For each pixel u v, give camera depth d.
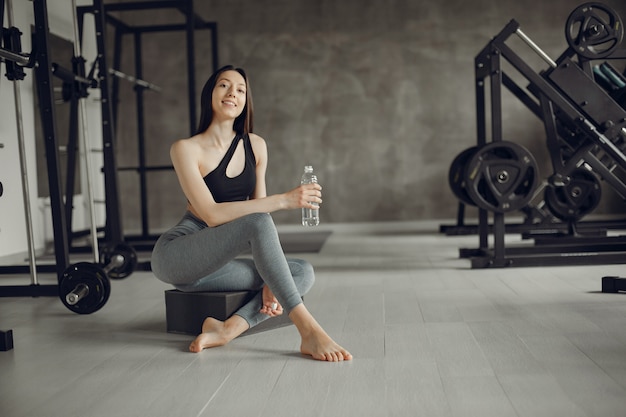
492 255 4.59
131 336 2.68
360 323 2.76
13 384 2.10
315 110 7.32
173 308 2.68
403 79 7.25
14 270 4.41
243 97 2.61
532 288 3.42
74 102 5.53
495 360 2.15
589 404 1.73
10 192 5.25
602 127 4.05
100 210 7.06
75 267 3.11
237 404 1.83
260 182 2.79
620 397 1.77
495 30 7.16
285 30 7.29
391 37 7.24
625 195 4.23
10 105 5.28
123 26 6.30
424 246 5.54
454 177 4.95
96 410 1.83
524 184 4.40
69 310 3.29
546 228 5.78
